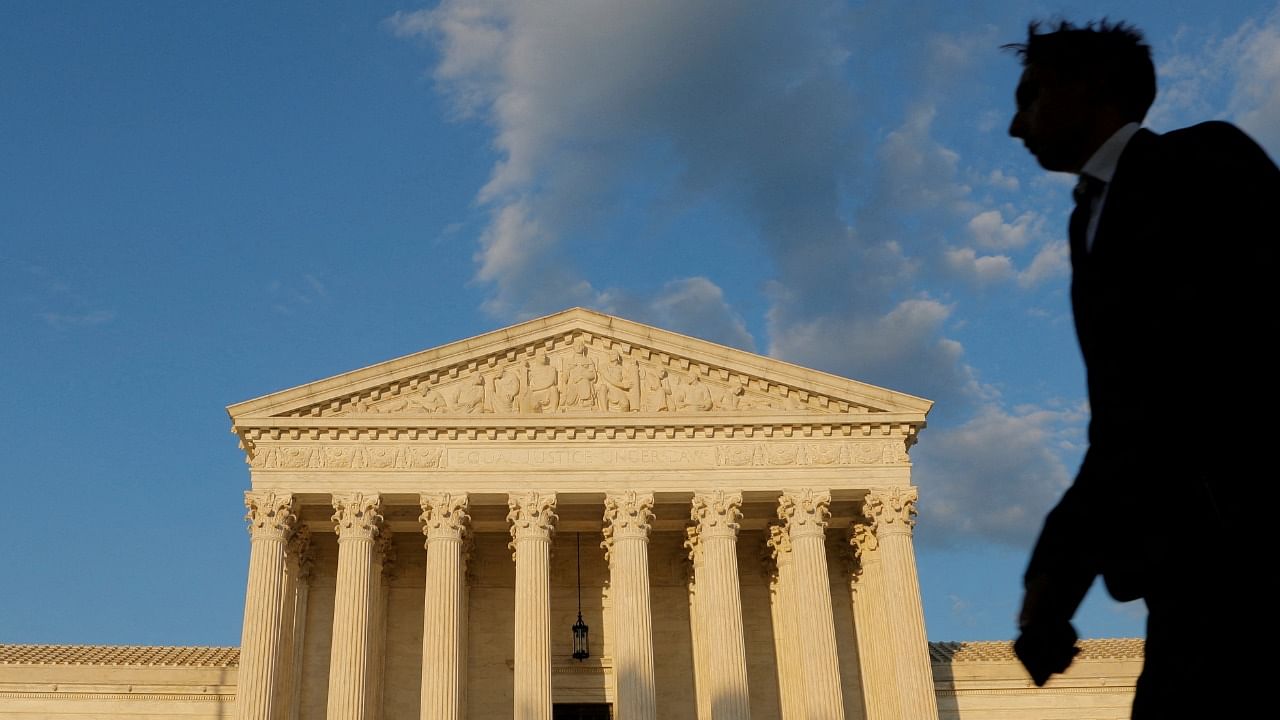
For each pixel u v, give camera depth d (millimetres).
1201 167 4812
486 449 72062
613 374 73938
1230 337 4523
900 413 73000
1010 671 82000
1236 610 4562
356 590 68312
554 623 78188
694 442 72625
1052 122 5605
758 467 72312
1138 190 5004
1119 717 81062
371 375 72125
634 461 72125
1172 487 4770
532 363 74375
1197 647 4711
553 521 71250
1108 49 5551
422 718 66375
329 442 71375
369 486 70688
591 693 76688
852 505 75375
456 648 67875
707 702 74250
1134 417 4891
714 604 69500
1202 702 4652
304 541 74750
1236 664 4551
